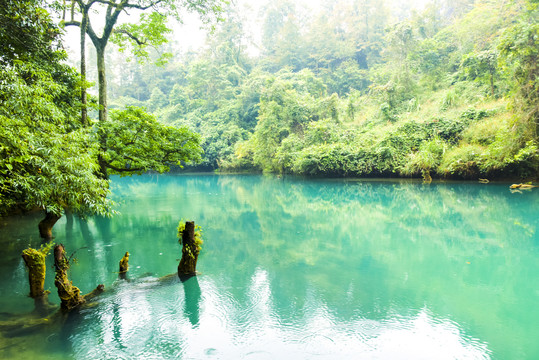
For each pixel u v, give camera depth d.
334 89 42.34
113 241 8.05
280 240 8.15
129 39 13.96
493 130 17.64
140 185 25.28
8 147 4.44
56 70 9.60
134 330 3.75
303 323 3.91
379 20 46.56
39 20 7.81
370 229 9.24
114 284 5.17
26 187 4.83
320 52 48.22
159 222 10.51
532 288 4.90
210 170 42.91
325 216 11.41
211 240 8.21
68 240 8.16
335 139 25.30
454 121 19.97
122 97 55.00
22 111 5.04
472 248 7.10
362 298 4.61
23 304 4.43
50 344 3.45
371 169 22.47
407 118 23.77
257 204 14.42
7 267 6.04
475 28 26.94
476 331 3.69
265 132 30.23
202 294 4.78
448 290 4.86
